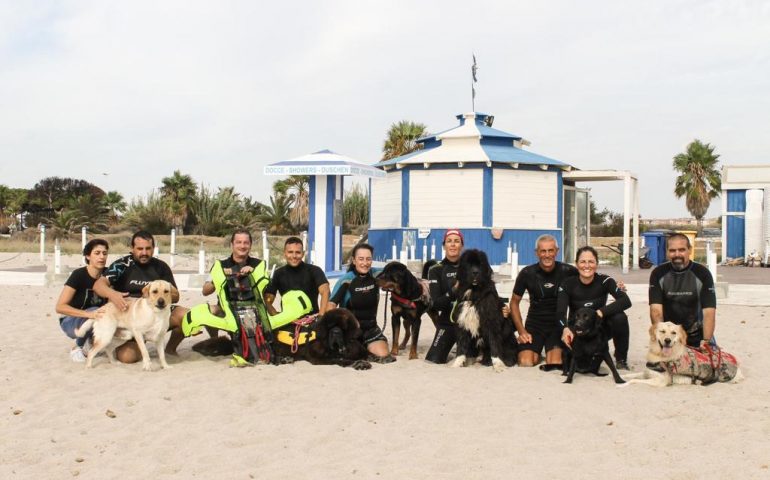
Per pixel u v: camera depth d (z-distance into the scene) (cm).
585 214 2556
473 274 716
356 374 691
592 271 713
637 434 501
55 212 5091
